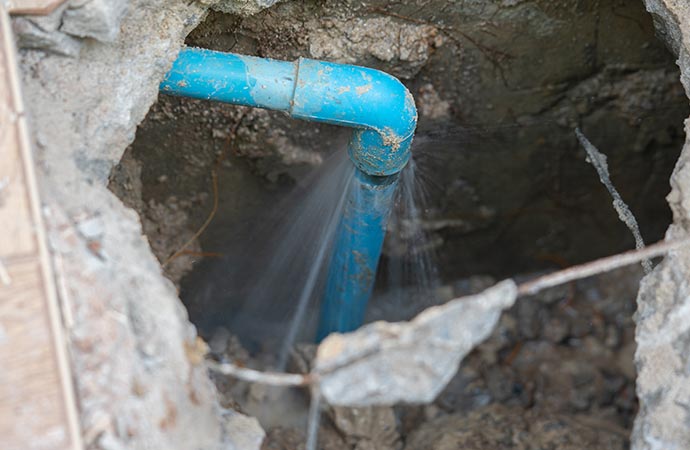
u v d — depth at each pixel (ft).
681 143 9.86
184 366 5.21
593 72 9.03
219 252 9.93
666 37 7.38
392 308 11.25
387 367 4.76
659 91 9.21
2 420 4.74
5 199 5.04
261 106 6.93
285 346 10.50
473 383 10.57
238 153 8.87
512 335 11.17
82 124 5.92
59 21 5.66
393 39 8.15
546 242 11.16
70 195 5.40
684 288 5.85
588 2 8.30
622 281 11.50
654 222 10.85
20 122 5.16
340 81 6.82
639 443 5.65
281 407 9.55
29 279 4.92
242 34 7.90
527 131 9.59
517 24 8.38
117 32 5.88
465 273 11.40
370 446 8.95
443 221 10.46
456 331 4.77
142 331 5.15
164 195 9.16
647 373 5.78
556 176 10.25
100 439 4.81
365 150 7.27
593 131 9.69
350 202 8.04
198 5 6.59
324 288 9.71
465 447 8.97
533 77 8.95
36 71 5.78
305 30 7.93
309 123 8.65
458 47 8.49
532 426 9.28
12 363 4.80
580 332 11.21
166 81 6.64
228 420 5.66
